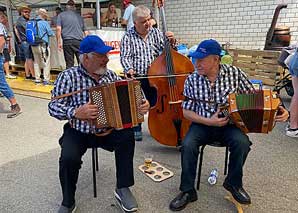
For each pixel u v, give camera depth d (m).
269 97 1.73
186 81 2.08
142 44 2.81
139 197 2.09
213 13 6.65
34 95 5.00
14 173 2.44
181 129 2.64
